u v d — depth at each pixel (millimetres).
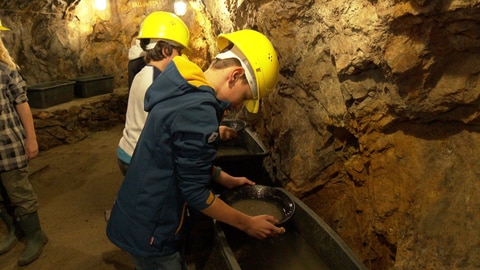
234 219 1070
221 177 1500
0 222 2480
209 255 1729
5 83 1806
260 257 1419
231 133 1771
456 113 1133
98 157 3754
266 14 2223
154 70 1551
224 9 3527
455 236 1087
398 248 1247
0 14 3791
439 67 1106
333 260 1281
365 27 1300
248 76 1042
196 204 999
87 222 2510
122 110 4902
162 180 1028
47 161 3590
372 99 1406
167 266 1184
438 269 1096
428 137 1251
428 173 1221
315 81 1756
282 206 1544
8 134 1844
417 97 1179
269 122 2371
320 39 1725
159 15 1961
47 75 4434
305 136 1899
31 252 2080
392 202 1354
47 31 4352
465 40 1004
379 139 1423
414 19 1080
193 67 979
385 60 1222
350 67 1424
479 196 1067
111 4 5113
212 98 942
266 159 2396
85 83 4562
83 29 4836
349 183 1682
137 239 1104
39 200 2830
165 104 958
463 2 924
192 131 909
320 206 1814
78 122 4348
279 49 2100
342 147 1690
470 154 1118
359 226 1599
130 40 5402
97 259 2100
